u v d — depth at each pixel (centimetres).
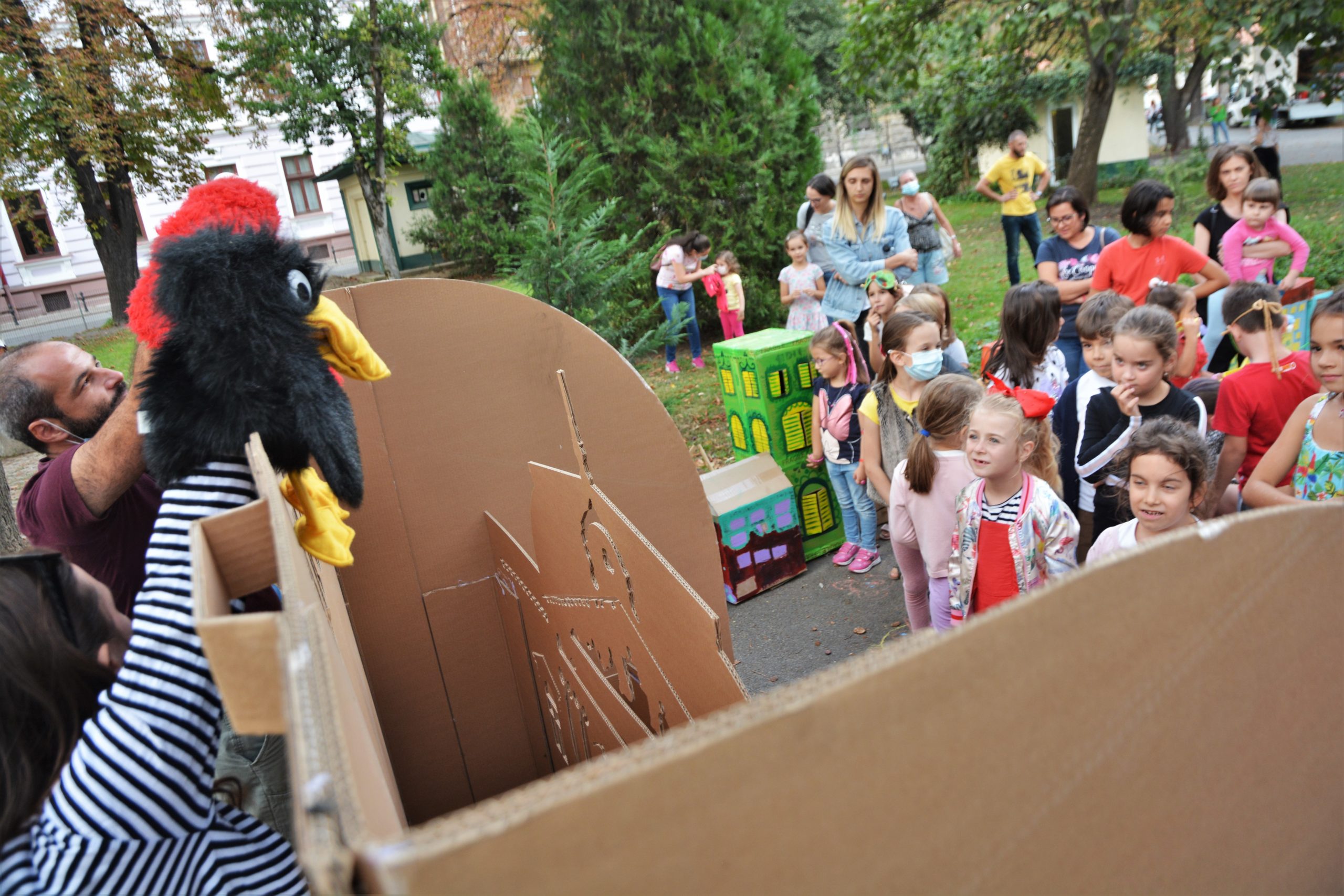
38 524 172
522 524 248
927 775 50
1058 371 386
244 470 120
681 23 926
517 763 268
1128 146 1888
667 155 923
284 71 1942
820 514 488
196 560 78
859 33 1159
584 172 569
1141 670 58
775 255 989
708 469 635
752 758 44
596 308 558
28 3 1599
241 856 106
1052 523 260
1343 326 233
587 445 246
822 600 441
